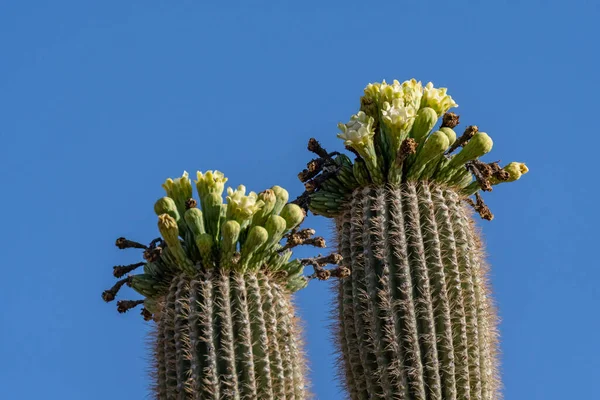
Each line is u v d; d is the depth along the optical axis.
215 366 11.70
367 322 12.76
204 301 11.89
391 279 12.76
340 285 13.14
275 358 11.89
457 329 12.68
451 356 12.58
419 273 12.73
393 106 13.38
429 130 13.38
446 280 12.79
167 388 11.84
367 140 13.19
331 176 13.59
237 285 11.99
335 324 13.12
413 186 13.16
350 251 13.07
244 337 11.80
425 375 12.54
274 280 12.35
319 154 13.73
